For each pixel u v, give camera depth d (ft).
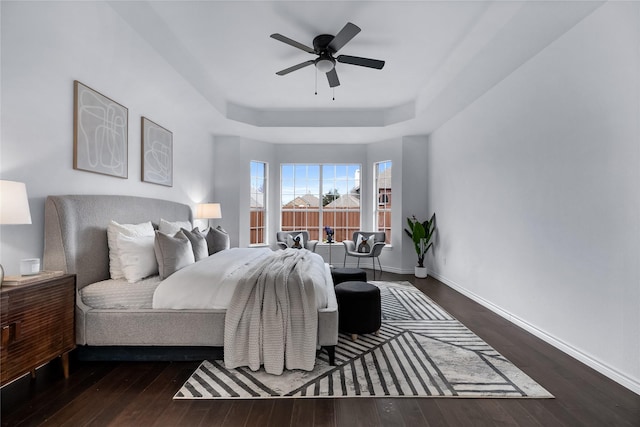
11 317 5.26
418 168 18.40
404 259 18.56
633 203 6.33
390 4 8.21
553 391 6.29
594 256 7.20
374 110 16.63
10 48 6.33
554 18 7.46
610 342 6.81
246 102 15.49
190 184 15.40
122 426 5.20
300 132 17.79
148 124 11.52
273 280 7.30
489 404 5.87
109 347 7.46
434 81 12.49
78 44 7.94
